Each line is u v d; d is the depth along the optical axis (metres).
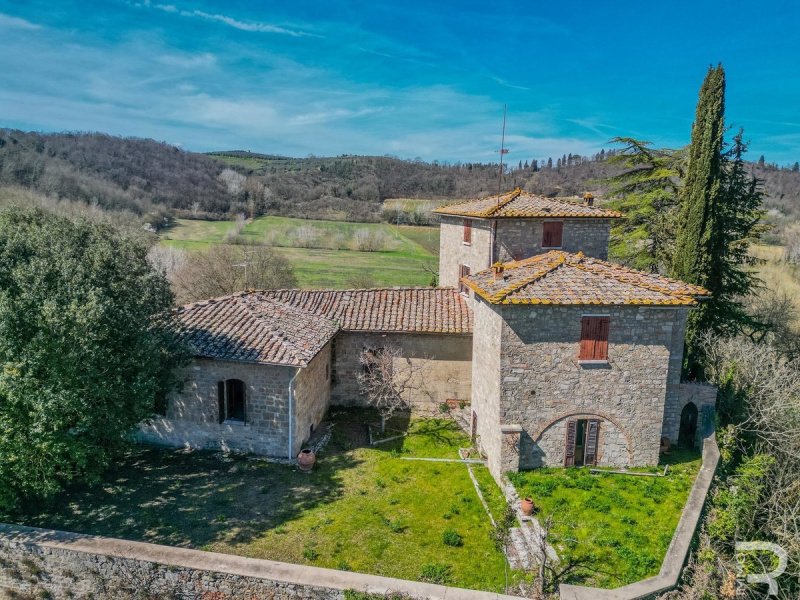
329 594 12.09
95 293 14.40
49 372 13.67
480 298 19.81
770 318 34.94
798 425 20.12
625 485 16.88
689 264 25.72
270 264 46.12
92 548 13.19
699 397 20.02
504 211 23.16
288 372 18.39
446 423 22.50
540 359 17.22
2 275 14.48
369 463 18.86
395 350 23.12
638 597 11.87
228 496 16.52
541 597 12.09
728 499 16.91
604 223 23.77
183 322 19.86
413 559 13.72
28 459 14.00
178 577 12.75
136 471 17.94
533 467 17.80
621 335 17.22
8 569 13.61
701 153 25.03
